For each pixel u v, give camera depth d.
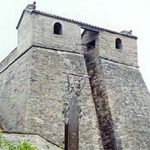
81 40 41.56
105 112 37.66
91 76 40.81
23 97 36.00
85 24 40.28
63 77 36.91
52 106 34.97
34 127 33.47
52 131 33.94
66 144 19.34
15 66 40.56
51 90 35.72
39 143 28.88
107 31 41.62
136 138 36.97
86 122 35.66
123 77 40.62
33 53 36.69
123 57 41.88
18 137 28.53
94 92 39.72
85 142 34.69
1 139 22.66
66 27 39.19
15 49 41.53
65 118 19.75
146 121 38.88
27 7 39.06
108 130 36.69
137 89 40.81
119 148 35.38
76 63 38.44
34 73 35.88
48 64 36.84
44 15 38.28
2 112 40.78
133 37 43.25
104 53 40.81
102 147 35.22
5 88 42.19
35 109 34.22
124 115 37.78
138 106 39.44
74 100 20.19
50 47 37.78
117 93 38.94
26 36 38.69
